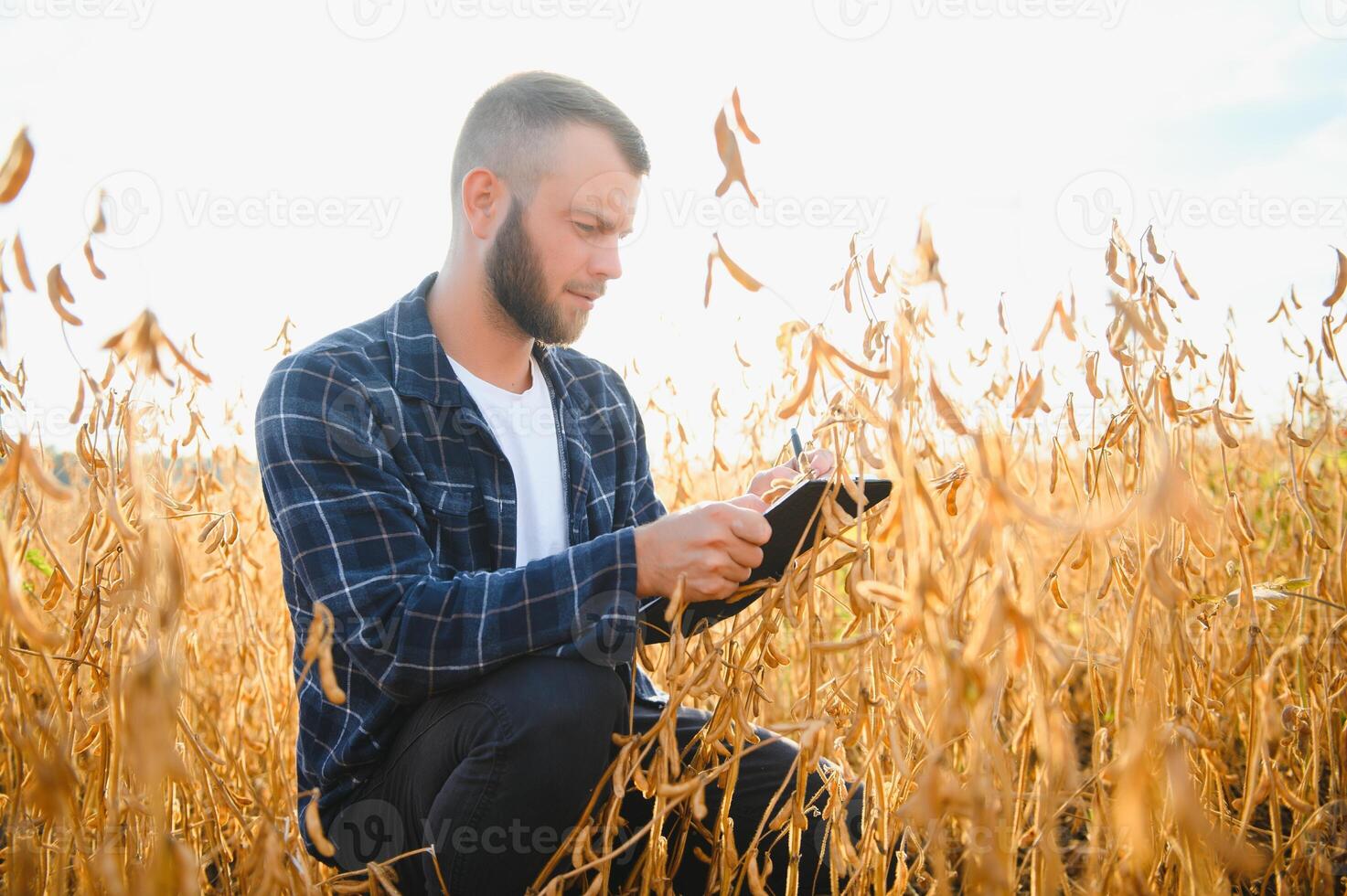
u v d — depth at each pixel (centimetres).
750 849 122
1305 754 172
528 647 134
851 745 111
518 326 166
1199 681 138
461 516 155
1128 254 114
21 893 108
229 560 198
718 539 128
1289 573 198
